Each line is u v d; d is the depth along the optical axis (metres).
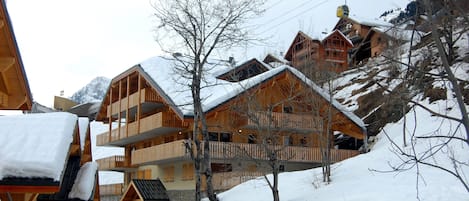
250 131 28.78
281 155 26.25
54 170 6.44
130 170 38.22
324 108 26.56
